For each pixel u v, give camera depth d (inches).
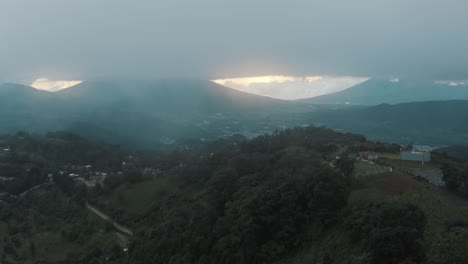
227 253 1653.5
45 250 2546.8
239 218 1672.0
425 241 1152.8
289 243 1531.7
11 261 2340.1
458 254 1092.5
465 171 1638.8
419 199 1443.2
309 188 1582.2
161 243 2090.3
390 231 1136.2
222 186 2123.5
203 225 1946.4
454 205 1446.9
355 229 1289.4
